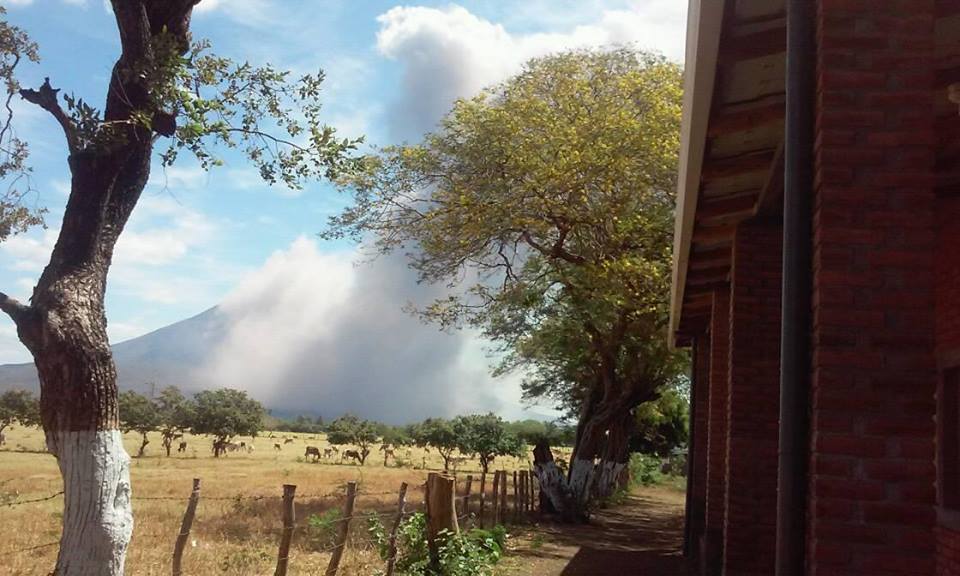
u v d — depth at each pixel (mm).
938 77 5395
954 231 6777
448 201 19766
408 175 19750
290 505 9695
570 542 18078
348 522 10641
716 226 9320
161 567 11266
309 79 8781
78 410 7070
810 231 4152
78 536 7031
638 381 24422
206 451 66062
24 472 32812
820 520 3865
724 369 12469
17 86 8086
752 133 6727
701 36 4902
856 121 4031
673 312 13305
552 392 32875
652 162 18703
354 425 76938
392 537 11172
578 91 19719
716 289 12438
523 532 19062
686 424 49031
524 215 19656
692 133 6160
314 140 8852
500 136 19000
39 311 7039
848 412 3887
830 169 4016
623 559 15719
